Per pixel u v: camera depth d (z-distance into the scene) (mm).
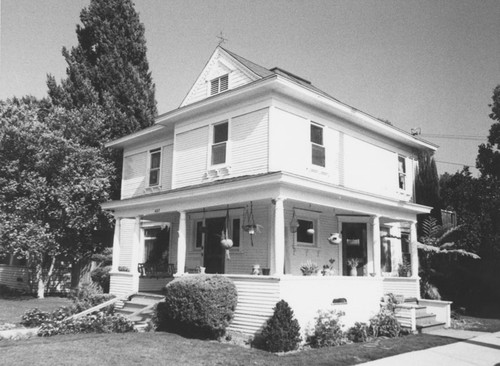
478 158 22297
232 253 15117
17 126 21688
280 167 13750
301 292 11320
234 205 14922
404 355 9898
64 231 22109
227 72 16375
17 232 20594
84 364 8109
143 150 20641
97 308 13797
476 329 14102
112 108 26422
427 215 20719
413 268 16172
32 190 20812
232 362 8648
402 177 19672
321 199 12852
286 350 10016
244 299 11594
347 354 9789
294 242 14672
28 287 24312
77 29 28531
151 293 15297
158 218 18094
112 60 27453
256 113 14266
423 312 14891
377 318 12969
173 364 8328
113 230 23406
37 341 10344
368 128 17578
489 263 19094
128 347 9688
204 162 15672
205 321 10984
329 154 15719
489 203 18812
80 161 21938
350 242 16641
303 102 14898
